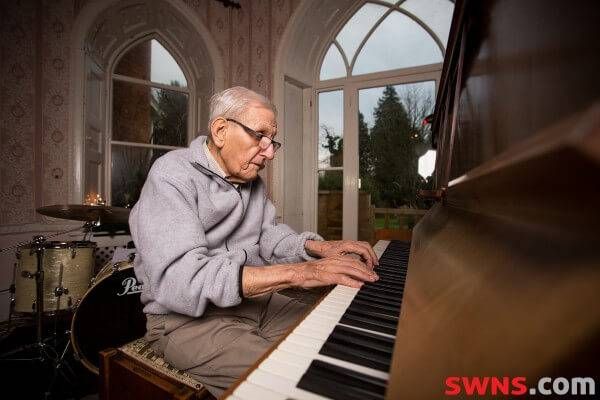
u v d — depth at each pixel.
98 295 1.65
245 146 1.05
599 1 0.23
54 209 2.11
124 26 3.21
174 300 0.82
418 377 0.33
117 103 3.34
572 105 0.27
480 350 0.29
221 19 3.54
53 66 2.68
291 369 0.46
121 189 3.37
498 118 0.49
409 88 3.34
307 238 1.33
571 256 0.25
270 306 1.23
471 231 0.54
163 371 0.95
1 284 2.43
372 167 3.54
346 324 0.61
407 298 0.55
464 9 0.70
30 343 2.08
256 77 3.47
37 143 2.62
